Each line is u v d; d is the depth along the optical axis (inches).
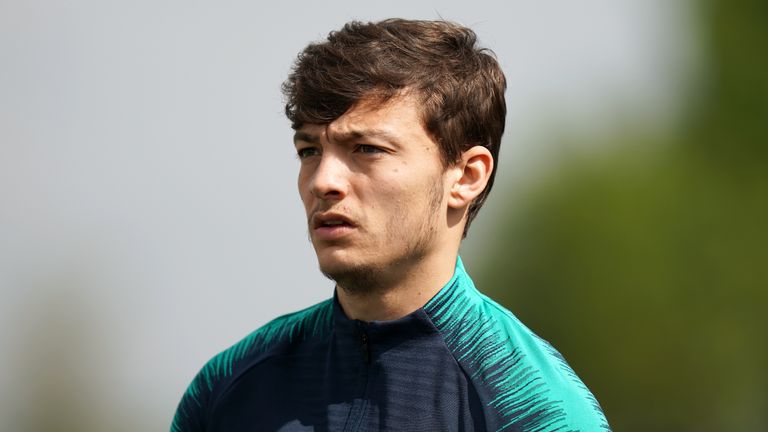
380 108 457.1
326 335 498.3
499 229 3440.0
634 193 3331.7
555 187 3398.1
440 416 457.1
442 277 476.4
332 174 454.9
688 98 3540.8
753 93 3440.0
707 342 3208.7
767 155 3388.3
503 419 450.0
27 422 5388.8
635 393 3230.8
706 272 3250.5
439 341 469.4
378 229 455.8
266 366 504.7
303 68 471.8
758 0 3449.8
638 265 3235.7
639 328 3223.4
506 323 478.0
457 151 478.0
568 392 454.3
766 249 3280.0
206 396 518.3
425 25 488.4
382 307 474.0
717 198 3346.5
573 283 3284.9
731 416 3223.4
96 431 5487.2
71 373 5472.4
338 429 470.9
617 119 3528.5
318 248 462.6
